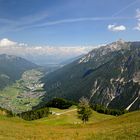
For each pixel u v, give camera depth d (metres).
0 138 50.03
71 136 56.81
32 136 56.75
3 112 129.38
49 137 56.56
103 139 44.88
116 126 66.50
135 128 49.56
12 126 69.88
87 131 64.62
